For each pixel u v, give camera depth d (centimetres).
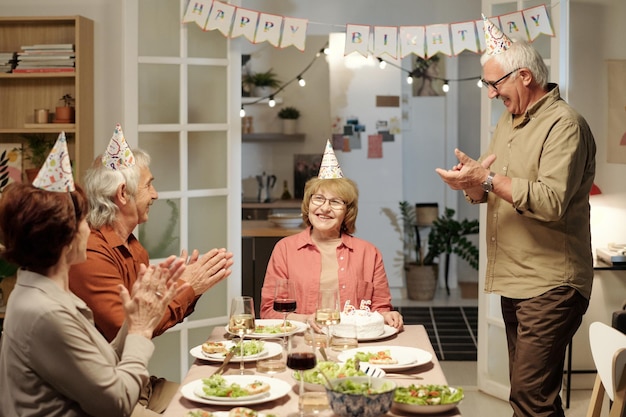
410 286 804
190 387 223
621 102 473
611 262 456
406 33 442
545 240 313
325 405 202
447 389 209
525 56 314
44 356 192
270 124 845
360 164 812
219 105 464
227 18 438
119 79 473
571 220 315
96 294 266
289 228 592
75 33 459
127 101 440
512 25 435
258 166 850
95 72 476
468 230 800
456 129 846
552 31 431
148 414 253
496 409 454
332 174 336
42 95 485
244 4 819
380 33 442
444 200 852
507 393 465
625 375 241
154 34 446
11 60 466
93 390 194
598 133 476
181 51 451
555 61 434
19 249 197
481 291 485
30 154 488
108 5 475
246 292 577
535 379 312
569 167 300
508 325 335
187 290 290
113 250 279
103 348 209
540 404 312
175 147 454
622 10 471
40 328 192
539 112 314
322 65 837
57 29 479
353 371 216
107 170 285
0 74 462
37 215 196
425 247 847
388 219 815
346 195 333
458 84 851
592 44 473
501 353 473
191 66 455
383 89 807
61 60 462
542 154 309
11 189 202
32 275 201
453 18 812
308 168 845
